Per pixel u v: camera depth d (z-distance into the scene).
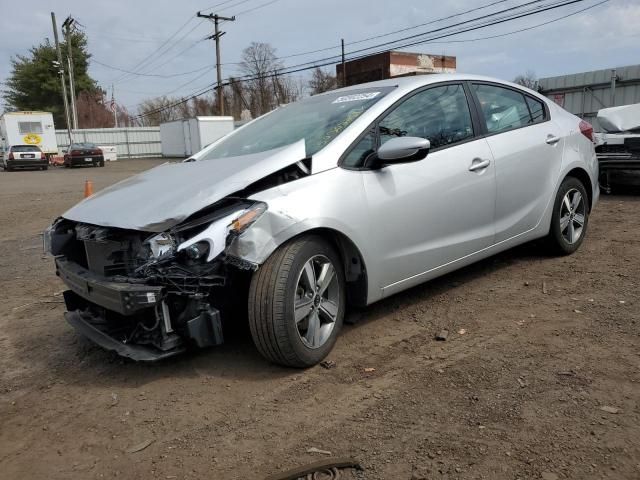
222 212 3.03
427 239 3.85
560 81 19.61
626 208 7.58
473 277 4.80
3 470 2.56
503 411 2.71
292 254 3.11
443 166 3.92
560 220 5.04
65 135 47.59
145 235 3.08
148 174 4.09
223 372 3.35
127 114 74.81
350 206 3.36
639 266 4.82
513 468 2.30
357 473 2.35
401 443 2.53
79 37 63.69
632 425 2.53
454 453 2.43
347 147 3.50
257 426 2.76
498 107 4.59
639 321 3.65
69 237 3.70
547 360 3.20
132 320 3.43
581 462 2.31
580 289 4.35
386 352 3.47
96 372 3.52
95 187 17.17
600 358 3.18
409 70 42.47
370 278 3.53
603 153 8.58
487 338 3.57
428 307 4.17
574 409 2.68
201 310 3.07
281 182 3.27
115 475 2.47
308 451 2.53
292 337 3.12
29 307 4.99
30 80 61.72
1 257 7.15
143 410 3.00
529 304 4.11
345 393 3.01
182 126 40.34
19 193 15.83
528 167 4.59
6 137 35.25
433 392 2.95
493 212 4.32
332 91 4.60
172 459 2.55
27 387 3.39
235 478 2.38
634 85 17.55
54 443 2.76
